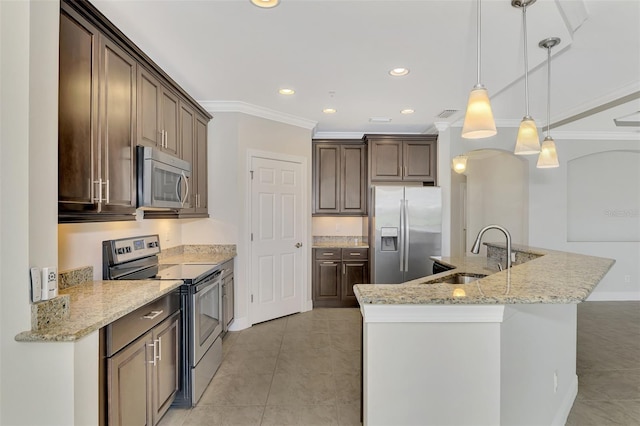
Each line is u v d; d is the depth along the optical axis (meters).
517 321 1.67
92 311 1.64
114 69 2.14
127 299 1.86
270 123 4.36
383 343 1.50
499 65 2.93
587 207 5.67
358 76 3.19
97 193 1.97
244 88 3.52
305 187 4.77
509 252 2.42
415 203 4.71
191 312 2.45
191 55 2.77
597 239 5.65
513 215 6.16
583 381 2.88
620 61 2.95
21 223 1.37
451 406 1.50
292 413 2.38
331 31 2.40
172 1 2.05
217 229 4.04
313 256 5.00
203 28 2.36
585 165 5.67
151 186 2.42
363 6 2.10
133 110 2.37
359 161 5.28
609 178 5.66
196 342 2.48
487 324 1.49
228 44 2.58
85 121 1.87
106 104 2.06
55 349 1.38
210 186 4.04
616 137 5.21
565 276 1.88
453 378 1.50
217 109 4.01
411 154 5.11
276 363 3.16
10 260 1.37
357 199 5.26
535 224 5.14
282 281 4.52
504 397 1.53
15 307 1.37
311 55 2.76
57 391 1.38
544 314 2.01
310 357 3.29
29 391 1.37
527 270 2.08
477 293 1.51
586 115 4.33
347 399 2.56
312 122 4.73
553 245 5.13
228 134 4.02
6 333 1.37
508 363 1.57
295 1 2.05
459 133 4.93
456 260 3.50
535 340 1.88
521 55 2.74
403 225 4.67
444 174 4.93
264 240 4.31
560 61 2.95
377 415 1.50
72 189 1.77
